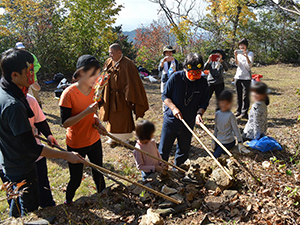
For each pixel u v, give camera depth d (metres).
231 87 11.93
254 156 4.27
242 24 18.62
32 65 2.41
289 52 19.67
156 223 2.57
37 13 13.18
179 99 3.85
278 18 19.25
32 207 2.78
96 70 2.91
